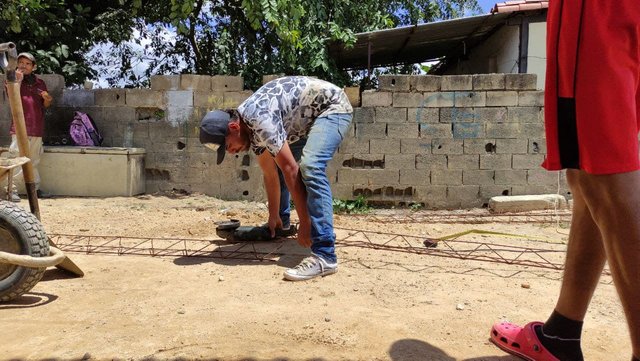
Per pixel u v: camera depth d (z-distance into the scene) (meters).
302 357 2.29
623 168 1.58
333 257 3.66
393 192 7.48
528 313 2.91
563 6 1.71
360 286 3.38
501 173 7.35
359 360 2.27
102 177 7.59
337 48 10.44
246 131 3.74
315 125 3.74
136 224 5.62
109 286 3.34
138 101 7.91
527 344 2.26
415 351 2.36
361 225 5.82
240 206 7.20
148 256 4.17
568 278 2.07
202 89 7.80
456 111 7.32
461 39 11.12
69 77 10.23
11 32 9.76
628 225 1.59
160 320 2.73
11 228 2.91
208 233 5.13
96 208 6.68
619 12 1.62
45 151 7.57
